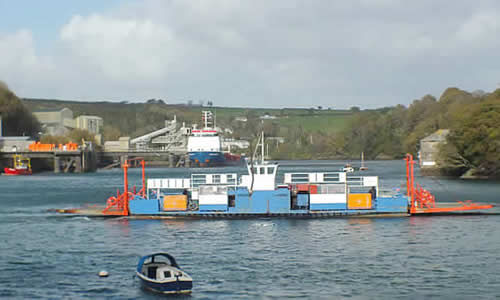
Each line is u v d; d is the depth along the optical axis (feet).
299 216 276.21
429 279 166.50
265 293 154.71
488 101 586.04
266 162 282.97
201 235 234.99
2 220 285.84
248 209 273.54
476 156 576.20
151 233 241.14
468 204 302.66
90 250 209.56
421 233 234.79
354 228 247.09
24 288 160.86
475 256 193.67
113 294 155.22
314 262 186.80
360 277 168.86
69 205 361.10
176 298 151.12
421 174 653.71
